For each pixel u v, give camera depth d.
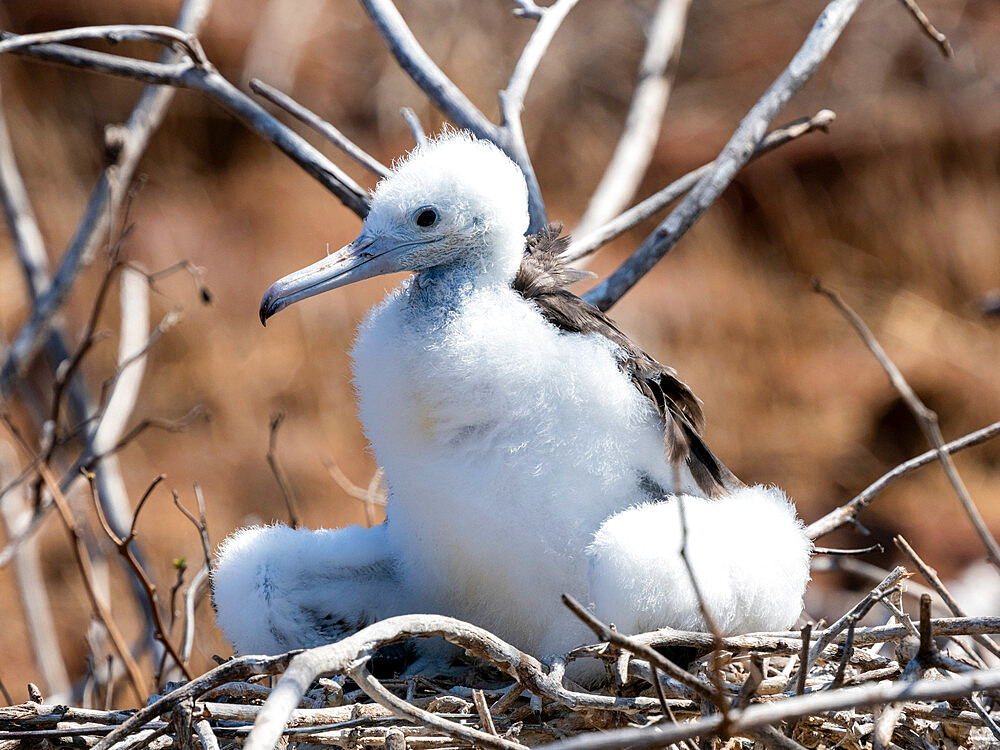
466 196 7.14
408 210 7.19
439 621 5.86
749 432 21.09
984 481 19.92
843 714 6.22
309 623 7.32
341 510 19.20
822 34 8.71
